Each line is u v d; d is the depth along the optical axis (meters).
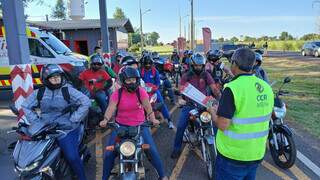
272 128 5.84
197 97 4.48
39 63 12.42
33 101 4.79
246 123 3.20
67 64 12.48
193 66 5.88
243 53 3.21
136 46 72.69
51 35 13.88
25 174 4.15
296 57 40.66
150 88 7.64
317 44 42.72
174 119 9.35
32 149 4.26
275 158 5.90
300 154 6.41
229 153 3.30
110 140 4.69
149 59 8.41
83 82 7.84
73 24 30.56
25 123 4.54
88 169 5.91
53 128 4.50
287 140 5.61
